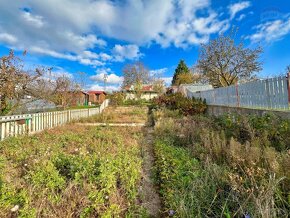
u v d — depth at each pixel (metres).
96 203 2.18
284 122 4.06
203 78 25.23
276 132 3.91
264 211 1.74
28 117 6.98
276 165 2.38
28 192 2.39
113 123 11.03
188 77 39.94
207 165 3.00
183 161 3.49
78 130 8.06
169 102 15.50
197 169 3.01
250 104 7.39
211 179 2.58
